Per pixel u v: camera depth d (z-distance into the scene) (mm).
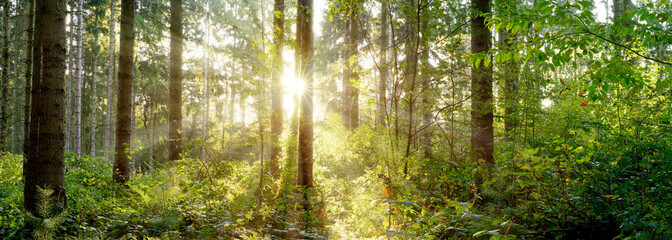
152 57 20984
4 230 4113
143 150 23344
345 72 13008
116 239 4062
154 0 17938
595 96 3693
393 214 4430
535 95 7039
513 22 3553
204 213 4926
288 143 8117
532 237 3824
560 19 3371
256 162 8578
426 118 8992
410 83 6809
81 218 4711
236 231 4766
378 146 5766
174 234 4035
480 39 6914
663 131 4668
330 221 6605
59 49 4680
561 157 4188
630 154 4453
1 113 11438
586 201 3977
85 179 7297
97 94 29375
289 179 7777
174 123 9070
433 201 5211
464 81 7047
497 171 4969
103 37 22000
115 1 20125
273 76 6973
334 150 10531
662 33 3324
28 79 9828
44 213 3352
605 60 3537
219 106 28016
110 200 5891
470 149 7852
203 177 6551
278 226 5508
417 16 6621
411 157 5930
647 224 3021
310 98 7805
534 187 4441
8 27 11617
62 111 4738
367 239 4629
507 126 8516
